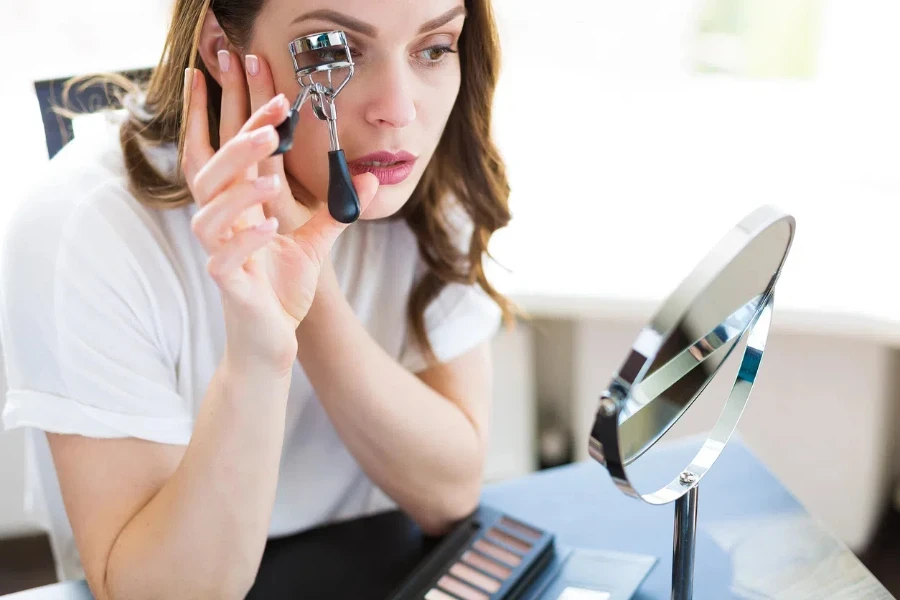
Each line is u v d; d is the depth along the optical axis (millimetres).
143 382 765
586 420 1563
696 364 519
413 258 934
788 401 1444
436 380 932
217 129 795
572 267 1448
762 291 562
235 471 673
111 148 822
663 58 1572
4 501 1229
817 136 1574
